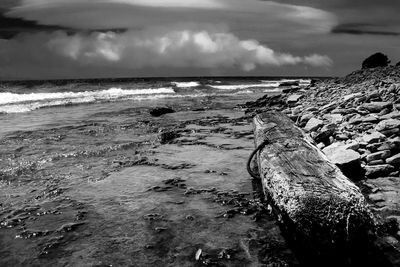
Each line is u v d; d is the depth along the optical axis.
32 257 3.40
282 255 3.32
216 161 6.80
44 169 6.37
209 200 4.76
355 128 6.63
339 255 2.85
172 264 3.23
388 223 3.53
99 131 10.57
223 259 3.29
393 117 6.64
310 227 2.88
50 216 4.32
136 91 33.78
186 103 21.14
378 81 11.98
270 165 4.02
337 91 12.84
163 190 5.19
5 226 4.06
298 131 5.52
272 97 17.50
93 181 5.66
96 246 3.58
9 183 5.59
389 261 2.97
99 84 44.53
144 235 3.79
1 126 11.46
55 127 11.25
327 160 4.04
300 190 3.12
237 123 11.95
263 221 4.07
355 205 2.92
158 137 9.52
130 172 6.14
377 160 5.16
